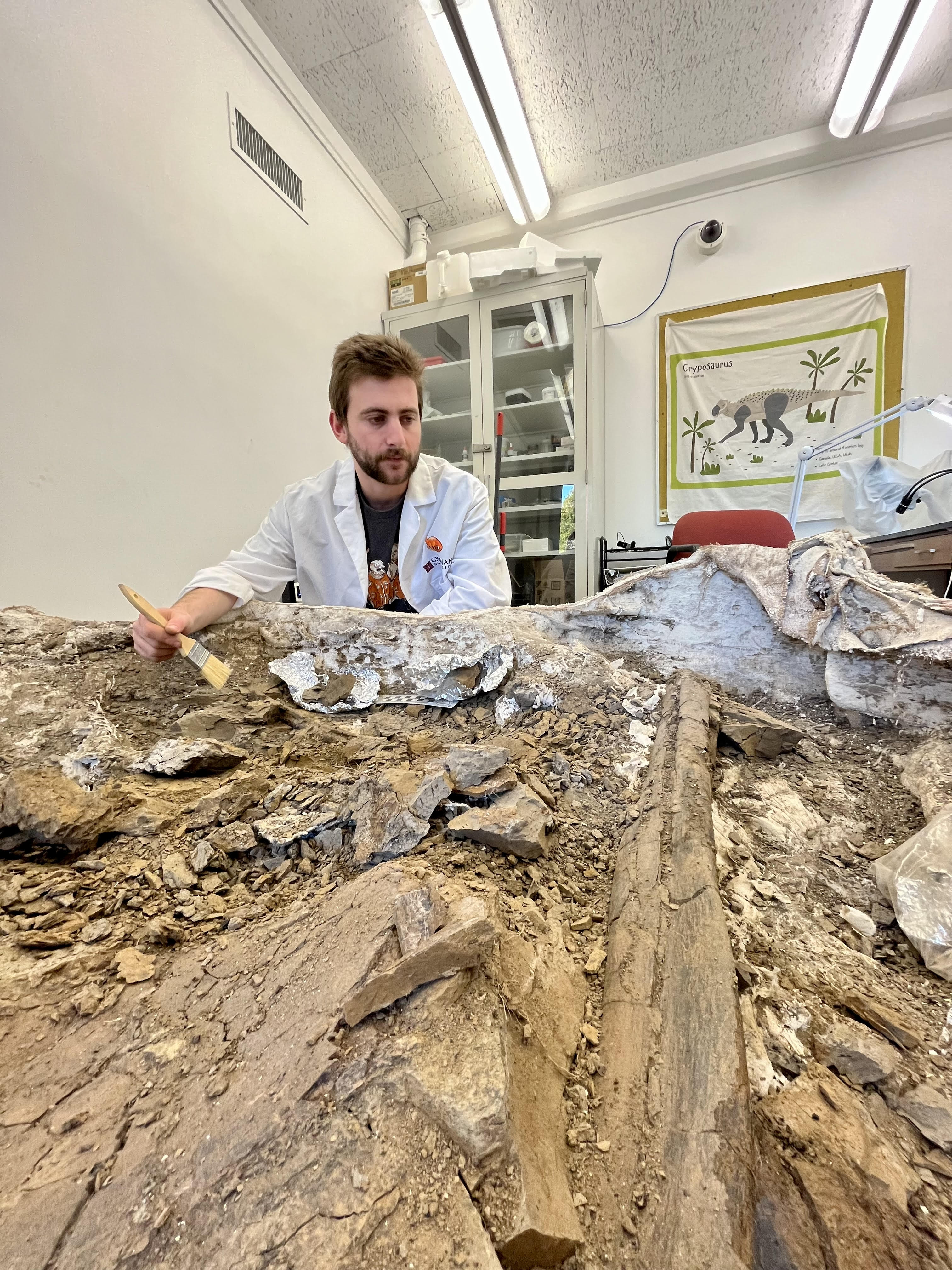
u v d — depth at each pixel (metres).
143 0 1.88
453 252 3.86
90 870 0.70
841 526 3.21
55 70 1.58
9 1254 0.35
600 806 0.85
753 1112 0.47
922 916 0.64
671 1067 0.48
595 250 3.58
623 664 1.24
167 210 1.95
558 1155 0.43
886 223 3.07
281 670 1.19
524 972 0.55
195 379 2.06
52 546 1.57
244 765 0.94
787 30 2.50
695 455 3.44
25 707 0.94
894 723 1.02
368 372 1.36
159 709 1.04
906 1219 0.40
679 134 3.11
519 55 2.64
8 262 1.46
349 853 0.75
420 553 1.63
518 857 0.74
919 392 3.05
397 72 2.69
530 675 1.13
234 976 0.55
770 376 3.28
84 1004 0.52
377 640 1.21
